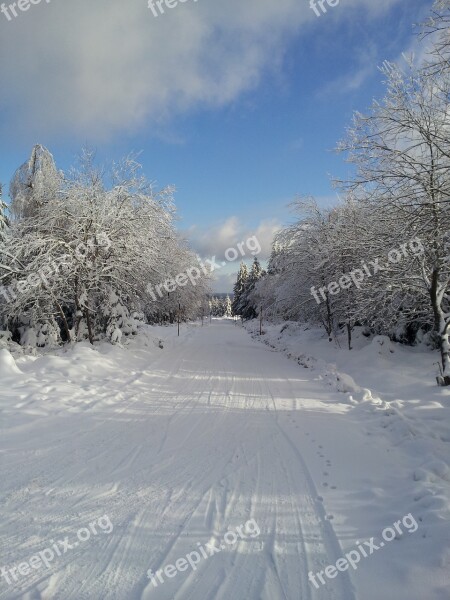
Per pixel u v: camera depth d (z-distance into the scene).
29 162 15.65
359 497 4.34
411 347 15.29
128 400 8.56
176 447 5.80
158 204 16.78
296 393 9.84
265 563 3.19
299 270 20.66
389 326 15.02
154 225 16.84
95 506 4.04
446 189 8.52
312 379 12.00
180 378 11.67
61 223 15.25
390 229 9.52
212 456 5.47
